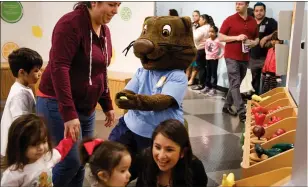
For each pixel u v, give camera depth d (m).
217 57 5.76
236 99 4.06
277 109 2.23
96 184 1.33
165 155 1.42
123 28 4.55
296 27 2.63
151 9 4.39
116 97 1.72
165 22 1.78
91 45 1.68
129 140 1.81
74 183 1.94
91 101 1.79
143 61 1.85
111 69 4.70
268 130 1.91
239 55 4.01
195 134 3.56
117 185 1.29
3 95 4.14
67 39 1.56
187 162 1.49
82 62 1.67
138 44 1.75
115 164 1.26
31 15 4.47
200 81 6.24
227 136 3.51
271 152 1.55
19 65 1.83
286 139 1.71
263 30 4.84
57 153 1.55
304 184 1.08
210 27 5.84
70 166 1.71
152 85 1.81
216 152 3.05
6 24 4.35
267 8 5.21
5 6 4.30
